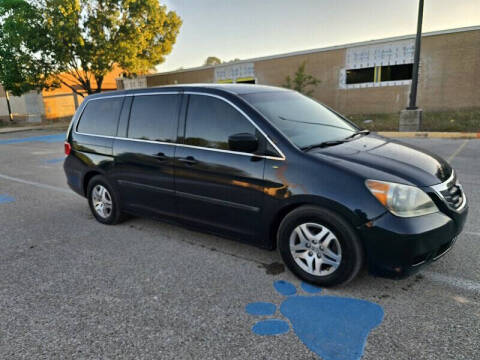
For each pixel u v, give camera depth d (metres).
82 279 3.46
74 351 2.46
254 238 3.46
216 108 3.67
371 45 18.92
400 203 2.76
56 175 8.59
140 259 3.85
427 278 3.23
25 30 22.33
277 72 22.27
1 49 23.97
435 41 17.20
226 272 3.50
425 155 3.41
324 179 2.95
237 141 3.20
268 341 2.48
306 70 21.19
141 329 2.67
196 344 2.48
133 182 4.40
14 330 2.71
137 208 4.48
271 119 3.40
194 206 3.84
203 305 2.95
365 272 3.37
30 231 4.84
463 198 3.22
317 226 3.05
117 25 24.31
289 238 3.23
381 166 2.98
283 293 3.08
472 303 2.85
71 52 23.84
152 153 4.12
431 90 17.77
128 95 4.55
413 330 2.55
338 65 20.17
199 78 25.94
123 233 4.64
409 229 2.70
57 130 23.30
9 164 10.48
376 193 2.79
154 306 2.96
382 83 19.02
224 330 2.62
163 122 4.08
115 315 2.85
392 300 2.92
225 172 3.49
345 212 2.84
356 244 2.87
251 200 3.35
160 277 3.44
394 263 2.77
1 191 7.15
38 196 6.67
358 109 20.02
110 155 4.62
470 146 9.78
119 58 24.20
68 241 4.43
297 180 3.06
